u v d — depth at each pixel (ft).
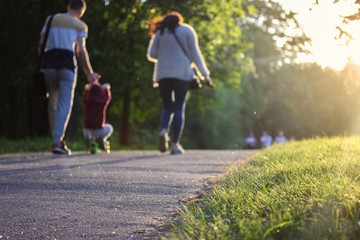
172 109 41.04
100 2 68.59
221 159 32.60
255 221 11.22
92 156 35.83
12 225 13.58
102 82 73.97
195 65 40.09
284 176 16.67
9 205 16.14
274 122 191.62
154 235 12.48
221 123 168.76
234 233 10.87
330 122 191.52
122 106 101.30
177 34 39.68
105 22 70.18
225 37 91.91
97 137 41.60
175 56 39.60
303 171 17.31
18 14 64.54
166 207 15.74
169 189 18.95
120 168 26.53
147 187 19.48
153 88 87.86
